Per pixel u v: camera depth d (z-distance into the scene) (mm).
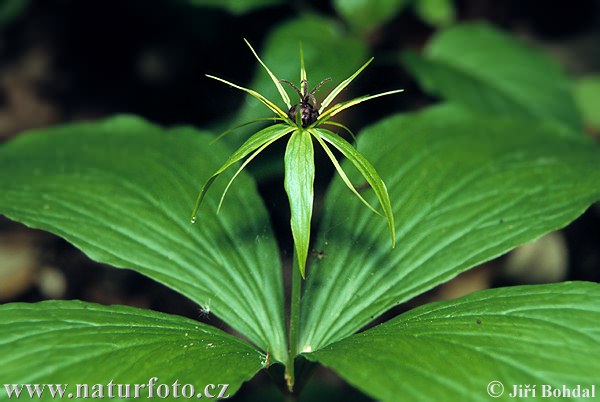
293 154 343
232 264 408
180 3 667
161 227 412
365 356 349
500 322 359
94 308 373
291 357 381
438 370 344
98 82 742
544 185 419
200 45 704
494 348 351
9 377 346
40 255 561
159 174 435
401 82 638
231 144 504
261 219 422
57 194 418
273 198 532
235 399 496
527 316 360
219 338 378
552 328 355
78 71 745
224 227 417
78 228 404
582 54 741
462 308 370
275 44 503
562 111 520
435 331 360
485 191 420
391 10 538
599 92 634
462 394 338
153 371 351
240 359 362
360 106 613
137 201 420
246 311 401
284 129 346
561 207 407
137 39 742
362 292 399
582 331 354
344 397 492
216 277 404
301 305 401
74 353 354
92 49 752
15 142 461
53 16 762
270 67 496
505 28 750
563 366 345
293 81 491
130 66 739
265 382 512
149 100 716
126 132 465
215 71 686
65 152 450
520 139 453
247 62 673
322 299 401
